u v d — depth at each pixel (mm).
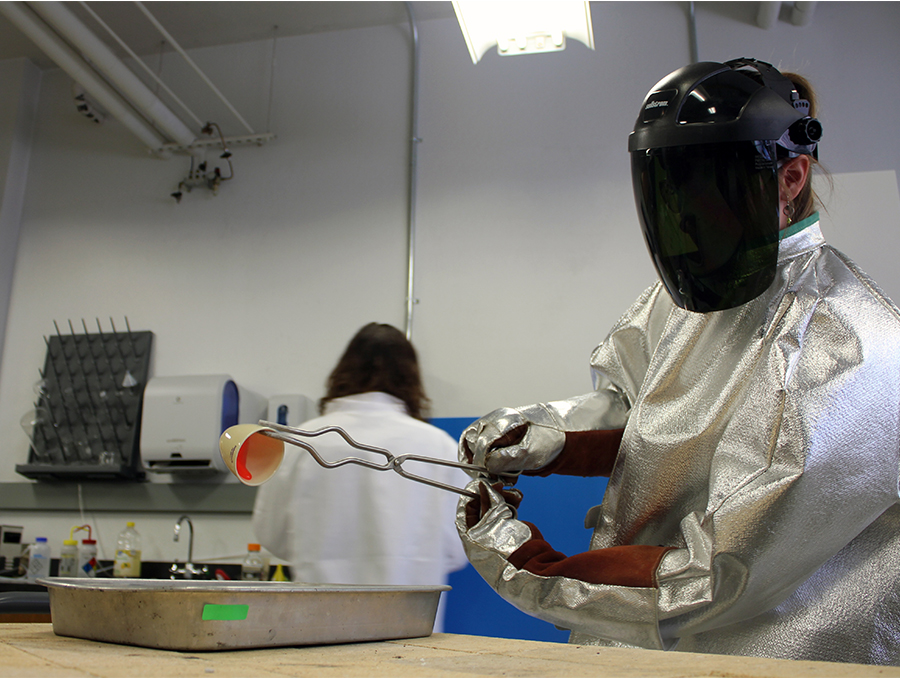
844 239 2393
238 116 3375
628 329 1150
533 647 747
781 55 3152
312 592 735
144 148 3740
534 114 3307
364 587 785
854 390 774
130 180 3709
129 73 3162
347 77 3582
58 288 3639
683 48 3244
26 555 3162
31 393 3508
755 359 896
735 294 897
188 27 3650
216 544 3104
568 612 810
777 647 842
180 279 3510
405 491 1758
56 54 3113
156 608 683
